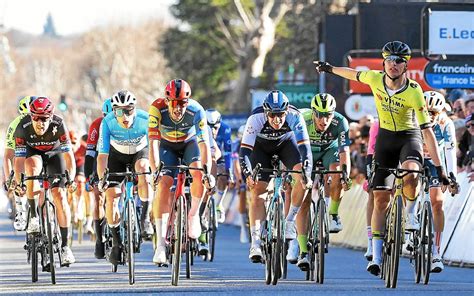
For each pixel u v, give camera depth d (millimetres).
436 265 24203
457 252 29203
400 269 27859
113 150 25594
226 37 124875
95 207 27203
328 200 26172
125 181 24297
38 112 23984
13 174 25156
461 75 36406
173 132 24000
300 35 85812
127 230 23297
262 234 23531
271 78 108688
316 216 23875
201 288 21797
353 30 52375
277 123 22734
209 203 32031
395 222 22000
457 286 22531
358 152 38281
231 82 129250
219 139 34062
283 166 26875
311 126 25906
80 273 26766
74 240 42188
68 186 24266
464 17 36594
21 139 24953
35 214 24547
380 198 23000
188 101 23844
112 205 24891
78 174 39031
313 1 85812
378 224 23125
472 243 28625
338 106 51969
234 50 121938
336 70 23391
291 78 86250
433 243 23203
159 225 23578
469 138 31984
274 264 22906
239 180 40281
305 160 23078
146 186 25062
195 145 24281
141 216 25062
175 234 22828
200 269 28250
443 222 24406
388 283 22312
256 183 23469
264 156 24078
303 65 85125
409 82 22344
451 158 25234
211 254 32031
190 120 23734
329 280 24531
